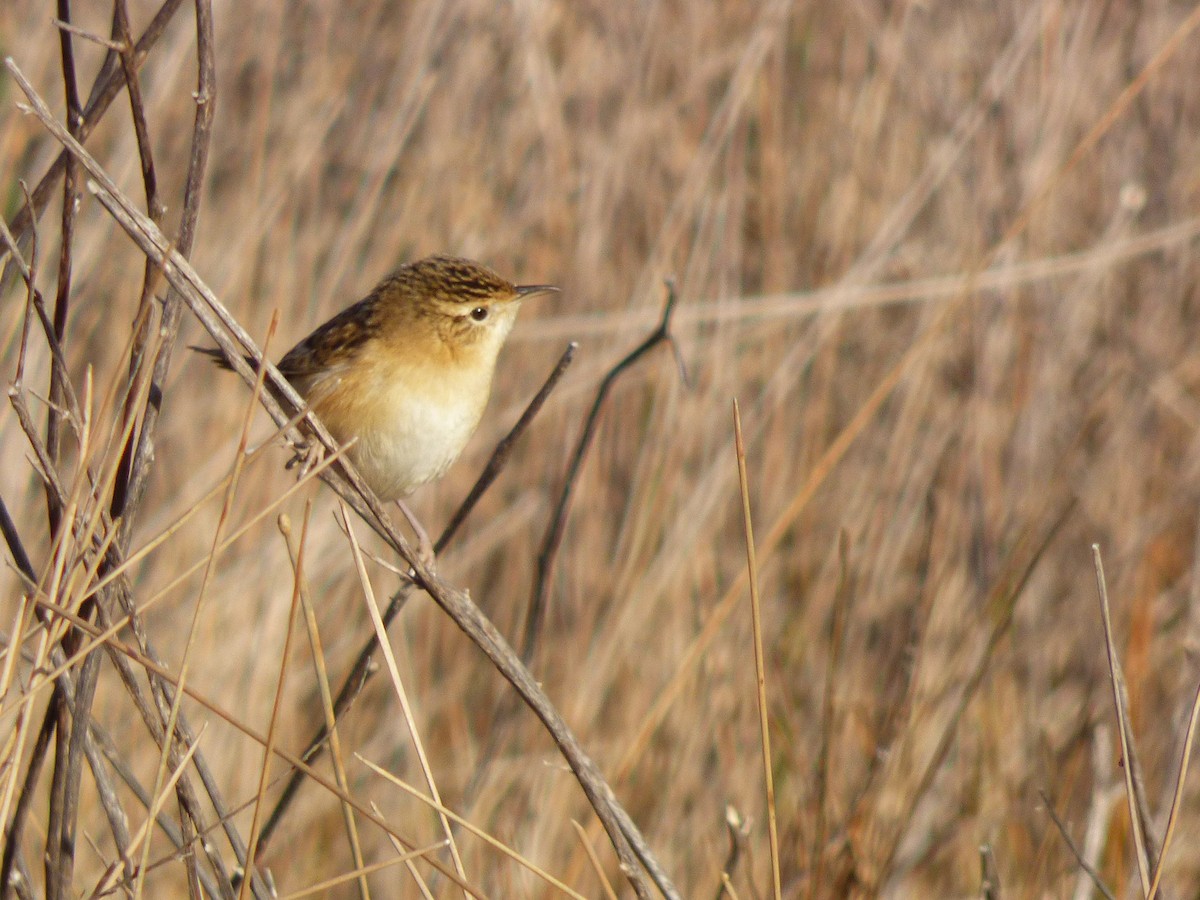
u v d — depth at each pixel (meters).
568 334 13.20
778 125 13.86
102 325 12.66
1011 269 12.38
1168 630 12.97
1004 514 12.95
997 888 7.22
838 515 13.14
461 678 12.29
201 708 10.73
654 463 11.62
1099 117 14.55
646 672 11.27
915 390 12.83
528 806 10.61
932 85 14.42
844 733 10.87
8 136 11.30
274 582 11.33
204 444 12.34
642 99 13.68
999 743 11.30
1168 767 10.05
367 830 11.35
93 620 6.12
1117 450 13.56
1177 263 14.79
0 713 4.96
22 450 10.42
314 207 13.17
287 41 14.31
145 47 5.49
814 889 8.21
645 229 13.91
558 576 12.42
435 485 13.34
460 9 13.61
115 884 5.45
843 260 13.95
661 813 10.63
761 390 13.55
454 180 13.55
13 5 13.48
